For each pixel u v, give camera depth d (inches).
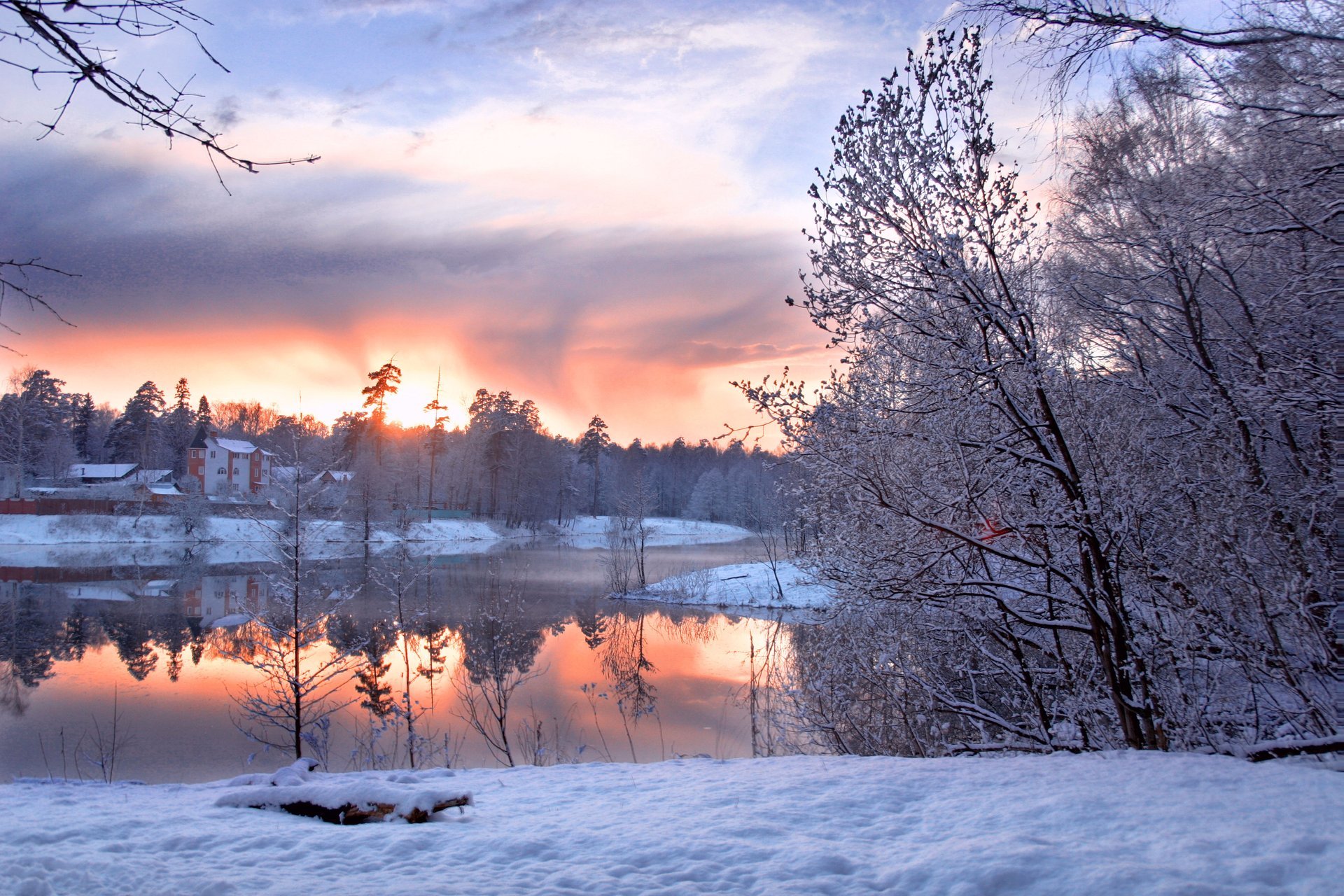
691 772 315.6
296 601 530.3
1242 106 277.1
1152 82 294.5
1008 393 361.1
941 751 439.8
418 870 185.3
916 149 360.8
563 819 235.8
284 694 539.8
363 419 3041.3
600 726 638.5
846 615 424.5
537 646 989.8
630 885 168.7
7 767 534.3
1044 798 225.9
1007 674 438.3
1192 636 338.6
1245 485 339.9
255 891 169.5
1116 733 386.9
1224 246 348.5
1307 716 315.0
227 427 4977.9
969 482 364.8
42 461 3223.4
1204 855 169.8
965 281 341.1
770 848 190.5
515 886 170.7
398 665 823.1
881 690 465.1
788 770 302.0
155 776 518.9
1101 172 400.8
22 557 2133.4
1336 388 315.0
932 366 366.3
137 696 730.8
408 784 305.1
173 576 1786.4
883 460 393.7
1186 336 374.0
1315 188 297.4
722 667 877.8
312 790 258.2
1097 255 422.9
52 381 3486.7
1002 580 413.7
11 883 171.6
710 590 1491.1
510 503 3518.7
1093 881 157.5
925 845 190.2
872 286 367.6
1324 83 274.8
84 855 199.2
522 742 588.4
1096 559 347.3
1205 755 282.5
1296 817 195.5
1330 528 336.5
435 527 2950.3
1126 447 366.0
